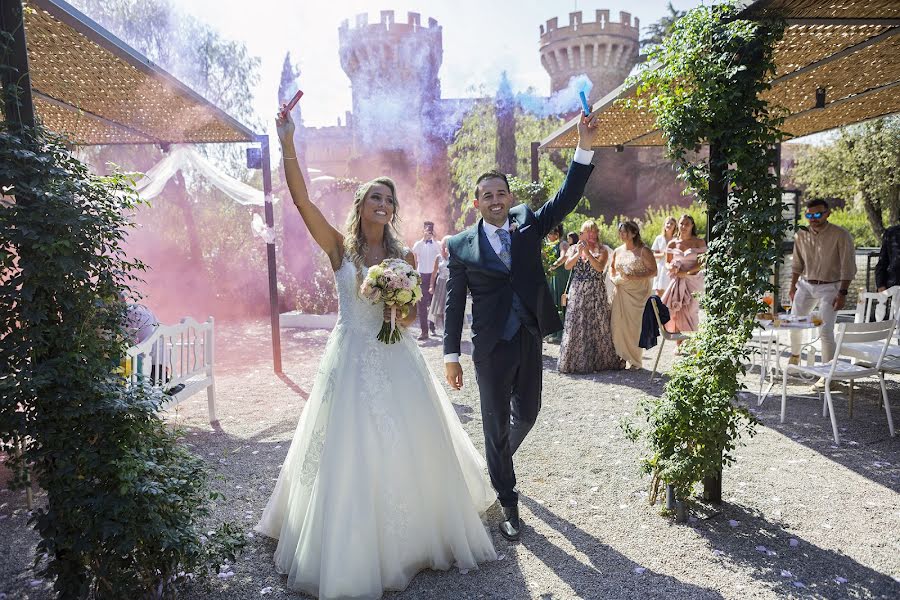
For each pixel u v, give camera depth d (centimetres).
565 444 442
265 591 253
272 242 716
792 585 255
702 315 907
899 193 1484
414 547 258
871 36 446
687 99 315
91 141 735
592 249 680
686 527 310
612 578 263
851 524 310
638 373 664
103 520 214
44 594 256
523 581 260
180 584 245
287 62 1409
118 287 238
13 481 218
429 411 268
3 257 210
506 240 297
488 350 288
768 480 368
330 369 263
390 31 3134
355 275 268
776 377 627
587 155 298
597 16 3188
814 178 1722
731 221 310
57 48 436
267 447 447
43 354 222
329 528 239
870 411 511
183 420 522
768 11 305
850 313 894
